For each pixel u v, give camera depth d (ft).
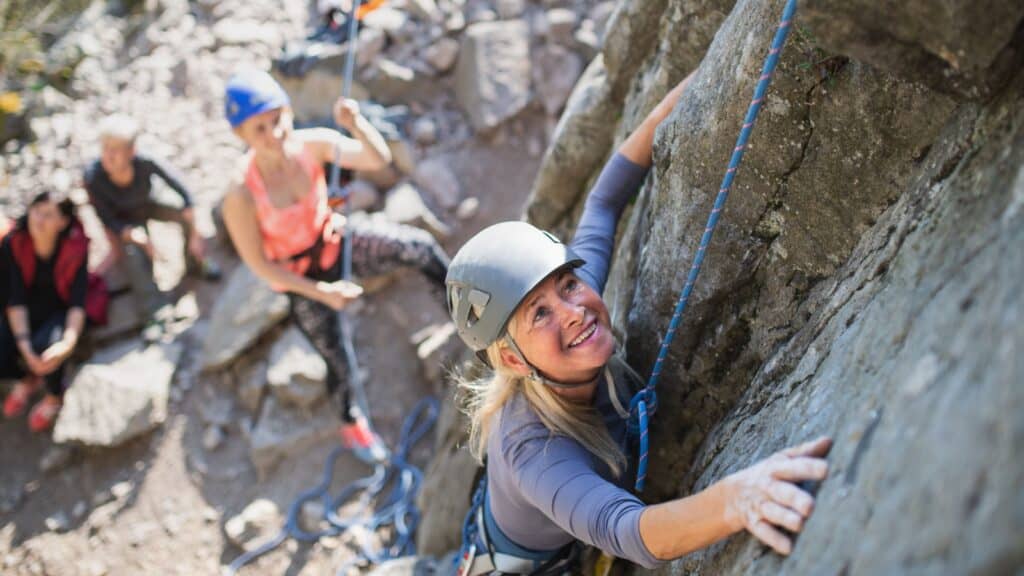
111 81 18.86
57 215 14.53
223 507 14.48
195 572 13.96
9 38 18.93
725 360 6.76
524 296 5.77
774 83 5.62
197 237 16.19
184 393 15.49
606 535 5.25
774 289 6.27
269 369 14.93
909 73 4.46
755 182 6.01
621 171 7.36
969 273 3.94
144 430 14.99
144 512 14.57
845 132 5.49
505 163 16.48
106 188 15.44
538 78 16.51
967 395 3.40
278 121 10.16
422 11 17.22
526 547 7.09
